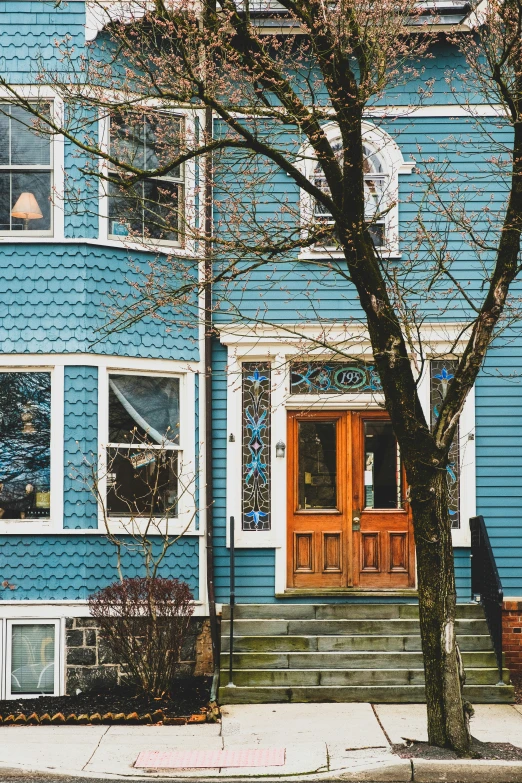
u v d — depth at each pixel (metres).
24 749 10.23
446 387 14.16
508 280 10.21
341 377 14.27
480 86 13.61
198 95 10.21
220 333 13.94
